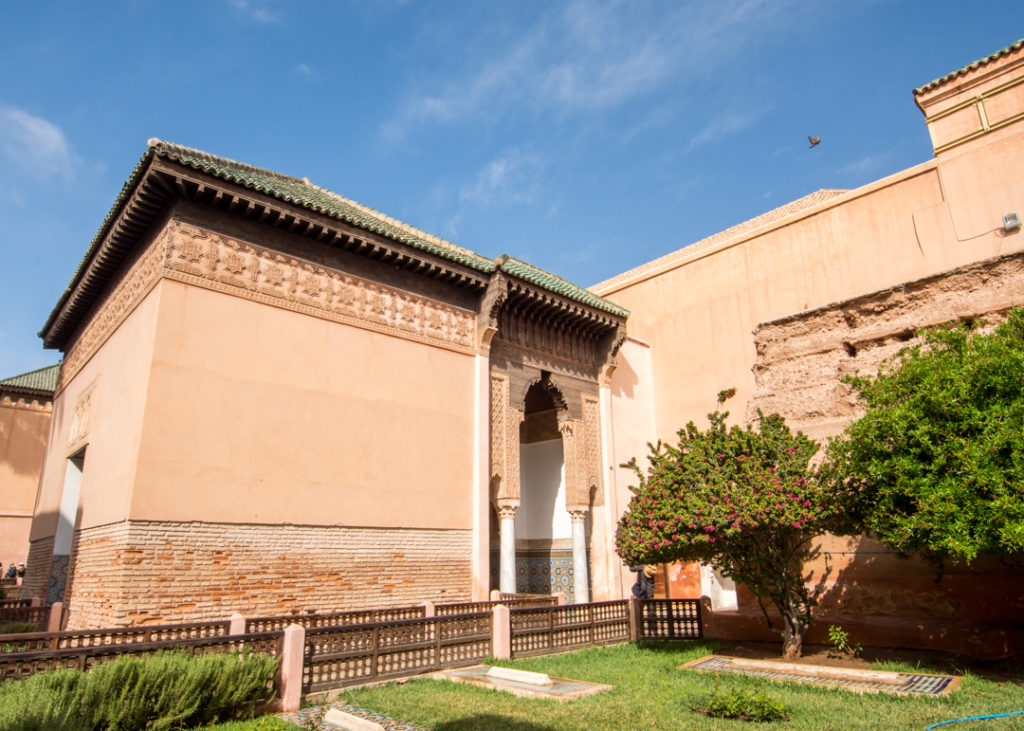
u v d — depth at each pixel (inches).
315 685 266.8
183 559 371.2
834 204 649.0
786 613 326.0
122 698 203.5
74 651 219.6
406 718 228.8
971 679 251.8
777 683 269.7
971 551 230.1
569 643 378.6
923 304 354.3
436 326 532.7
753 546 333.7
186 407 388.8
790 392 395.2
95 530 417.7
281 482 418.3
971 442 239.3
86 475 476.4
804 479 311.0
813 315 395.2
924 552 307.7
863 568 341.1
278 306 441.7
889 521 263.7
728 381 692.7
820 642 347.3
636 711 232.4
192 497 380.8
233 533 392.5
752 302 690.2
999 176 552.7
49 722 181.6
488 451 542.6
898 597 326.0
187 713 214.5
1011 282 327.3
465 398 540.7
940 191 585.0
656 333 764.0
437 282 542.0
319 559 425.4
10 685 195.2
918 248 588.4
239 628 306.8
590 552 641.6
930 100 603.2
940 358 268.1
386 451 476.1
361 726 221.3
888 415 262.2
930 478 248.1
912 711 216.4
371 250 488.4
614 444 671.8
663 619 419.8
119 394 431.2
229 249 427.2
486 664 328.5
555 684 280.7
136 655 229.3
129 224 438.0
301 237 463.5
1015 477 228.2
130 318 443.2
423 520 486.0
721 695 232.7
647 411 737.0
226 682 231.5
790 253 671.8
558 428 692.7
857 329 377.4
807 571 363.9
